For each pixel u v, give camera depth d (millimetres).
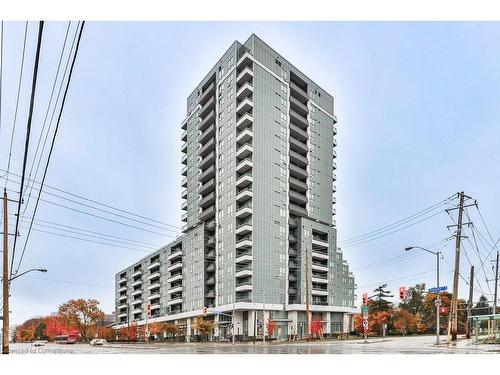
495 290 53000
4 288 25906
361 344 46250
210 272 89625
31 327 151625
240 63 85875
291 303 82938
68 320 104875
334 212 99938
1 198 25812
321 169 97688
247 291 77938
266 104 86188
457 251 37656
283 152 88125
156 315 113375
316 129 98500
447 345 35156
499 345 33625
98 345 80125
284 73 92312
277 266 81875
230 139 86438
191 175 101438
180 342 84812
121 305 146250
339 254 98562
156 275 115688
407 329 91500
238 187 83125
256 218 79812
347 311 91688
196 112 102750
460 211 37688
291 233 88375
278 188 85438
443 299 96250
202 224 91938
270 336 73562
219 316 82625
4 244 25953
